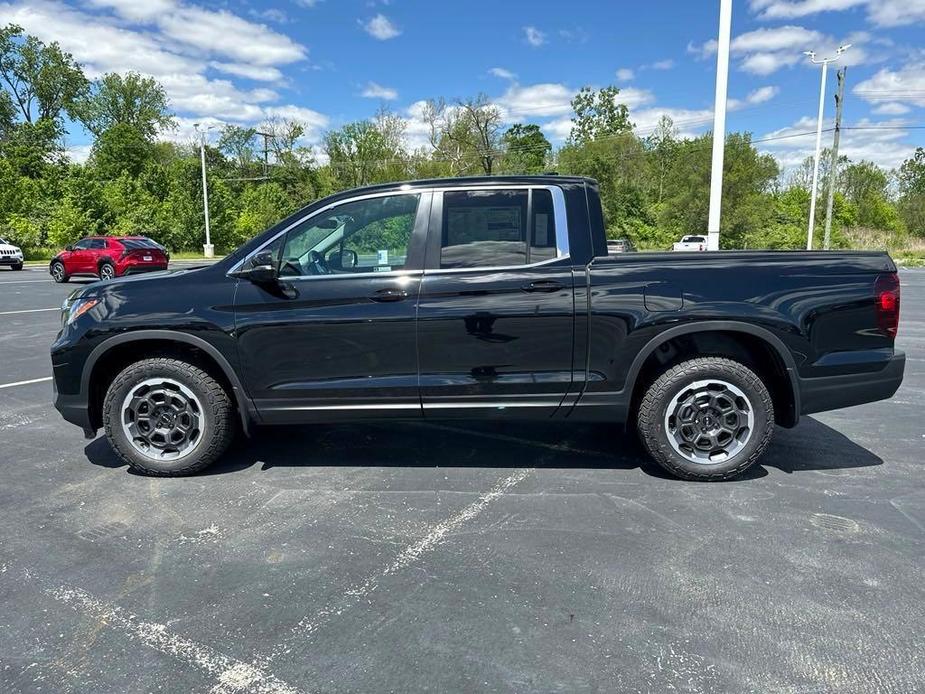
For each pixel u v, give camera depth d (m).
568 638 2.35
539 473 4.05
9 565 2.91
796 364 3.67
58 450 4.52
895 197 65.44
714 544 3.06
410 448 4.56
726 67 10.51
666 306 3.64
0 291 17.77
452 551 3.02
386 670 2.19
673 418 3.82
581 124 70.19
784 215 50.19
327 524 3.32
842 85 32.50
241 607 2.57
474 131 54.53
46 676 2.17
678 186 48.91
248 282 3.79
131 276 4.07
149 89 69.94
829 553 2.96
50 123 56.59
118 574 2.83
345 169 61.81
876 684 2.09
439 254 3.74
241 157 72.50
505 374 3.76
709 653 2.25
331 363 3.79
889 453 4.37
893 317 3.70
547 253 3.72
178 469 3.96
